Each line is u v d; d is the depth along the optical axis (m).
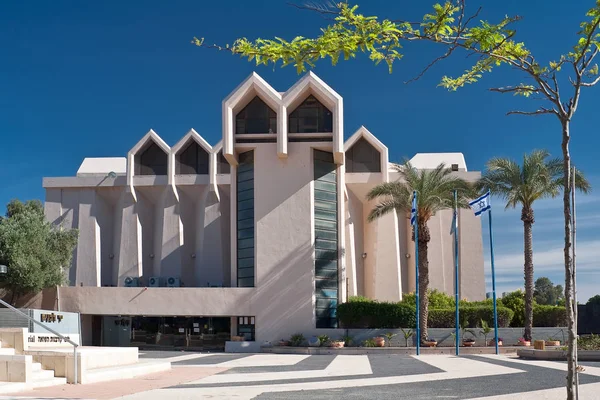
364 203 51.34
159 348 45.06
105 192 56.84
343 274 43.66
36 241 44.31
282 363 27.42
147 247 55.66
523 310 42.69
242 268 43.94
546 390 15.45
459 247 51.78
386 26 7.10
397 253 50.53
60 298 44.31
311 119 43.31
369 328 41.16
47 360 17.75
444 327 41.38
